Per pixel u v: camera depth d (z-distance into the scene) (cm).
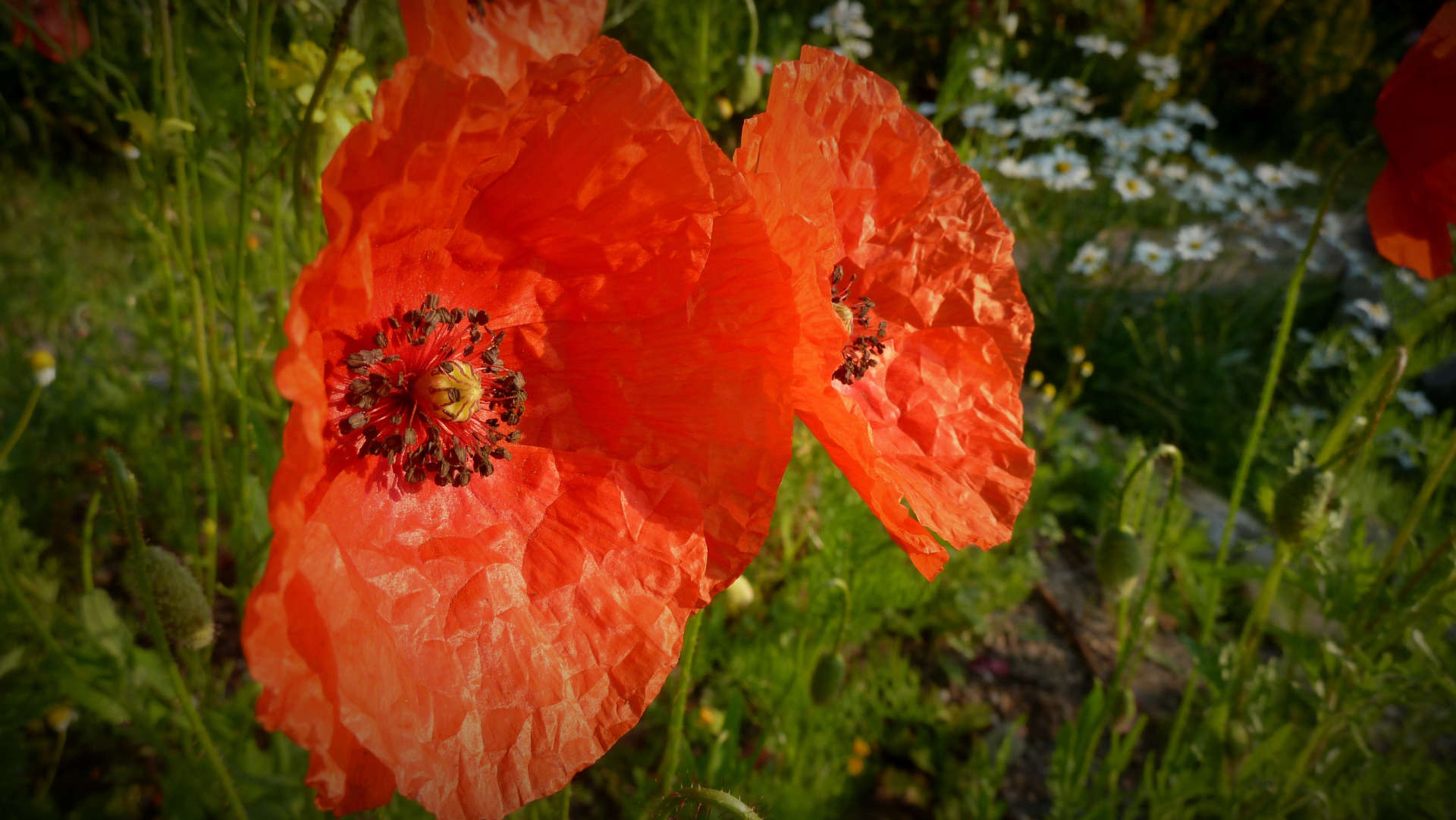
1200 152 61
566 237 10
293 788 16
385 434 10
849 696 28
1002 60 57
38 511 29
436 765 8
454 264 10
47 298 36
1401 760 24
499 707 9
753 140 10
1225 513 44
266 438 16
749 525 10
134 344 38
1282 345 21
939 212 15
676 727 15
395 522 10
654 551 10
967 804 28
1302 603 27
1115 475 42
